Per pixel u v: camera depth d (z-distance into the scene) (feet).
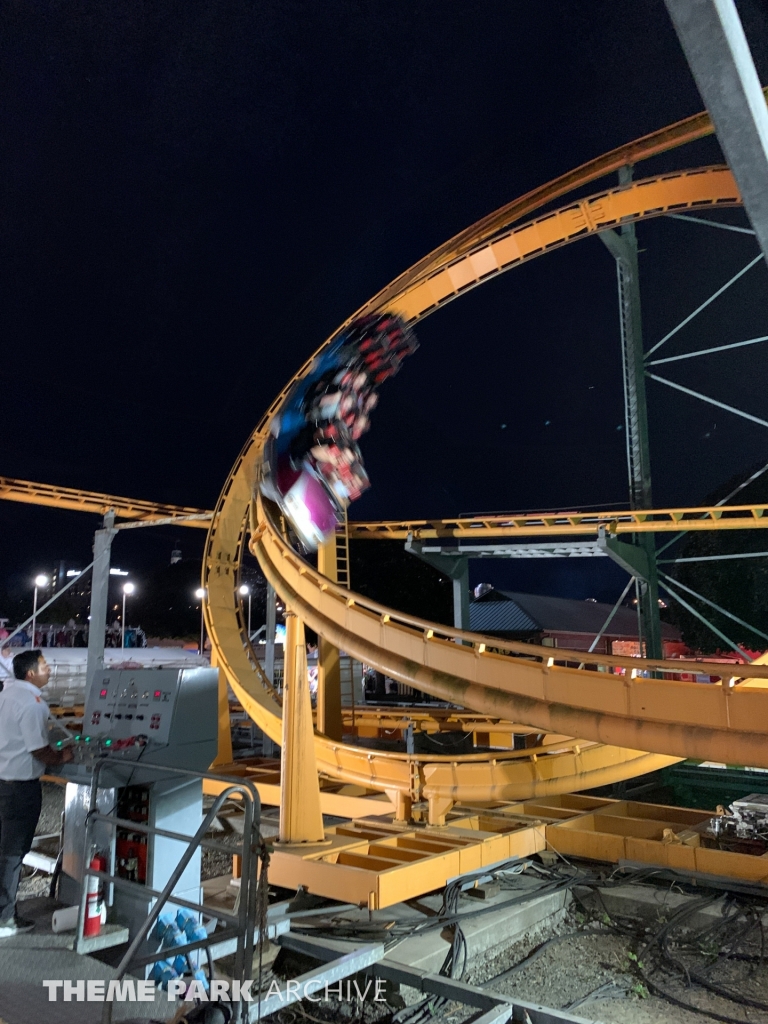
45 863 24.31
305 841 25.72
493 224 37.78
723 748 19.51
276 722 36.70
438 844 25.89
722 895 24.82
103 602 59.41
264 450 36.73
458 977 20.83
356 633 27.58
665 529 50.03
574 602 114.42
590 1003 19.35
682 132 31.60
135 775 17.79
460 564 62.13
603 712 21.81
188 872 18.42
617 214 35.27
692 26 5.05
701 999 19.52
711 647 82.64
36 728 17.79
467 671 24.57
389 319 39.42
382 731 51.93
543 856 29.17
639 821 30.25
